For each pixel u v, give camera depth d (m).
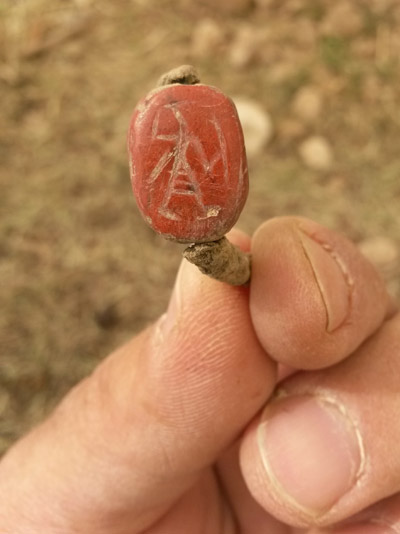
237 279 0.05
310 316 0.05
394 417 0.06
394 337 0.06
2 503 0.06
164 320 0.06
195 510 0.07
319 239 0.06
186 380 0.06
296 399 0.06
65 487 0.06
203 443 0.06
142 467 0.06
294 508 0.06
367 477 0.06
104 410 0.06
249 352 0.06
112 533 0.06
